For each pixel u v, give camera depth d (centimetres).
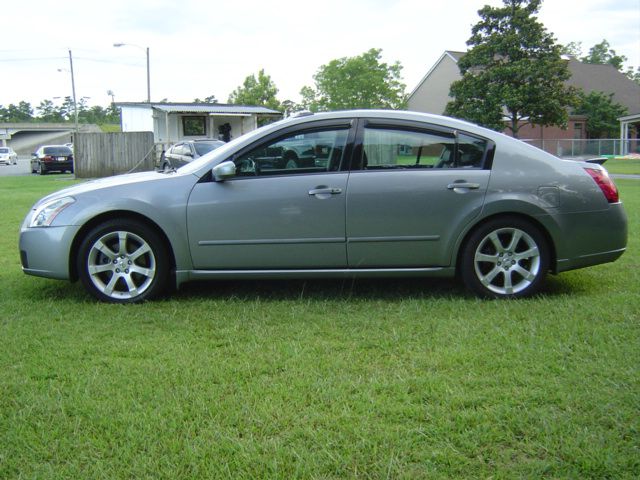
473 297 496
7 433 275
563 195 484
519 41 3094
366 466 248
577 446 258
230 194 482
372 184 479
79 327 429
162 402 305
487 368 343
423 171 484
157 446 264
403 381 325
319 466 248
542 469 244
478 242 483
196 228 483
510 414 286
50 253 491
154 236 488
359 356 366
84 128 8062
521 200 478
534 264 488
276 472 244
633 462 246
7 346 388
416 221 481
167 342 395
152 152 2856
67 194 502
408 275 492
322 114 496
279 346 383
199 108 3170
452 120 493
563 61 3206
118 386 325
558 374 332
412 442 265
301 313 455
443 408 295
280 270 489
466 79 3206
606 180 500
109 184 501
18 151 7856
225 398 309
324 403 302
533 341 382
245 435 273
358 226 481
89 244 487
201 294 518
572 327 408
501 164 486
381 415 290
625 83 4934
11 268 634
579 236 489
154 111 3228
